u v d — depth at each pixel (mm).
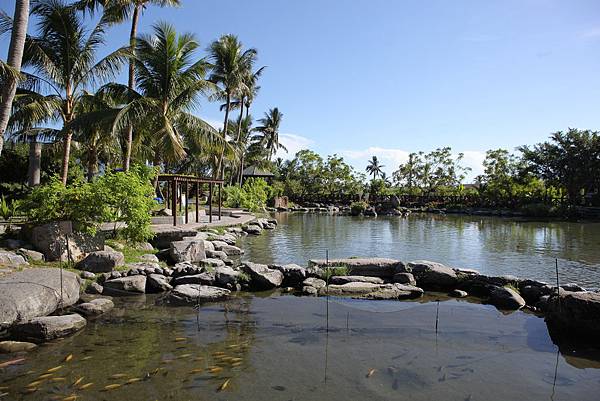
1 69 9320
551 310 7059
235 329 6688
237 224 21484
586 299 6398
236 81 30922
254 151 48656
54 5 14078
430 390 4711
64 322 6293
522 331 6773
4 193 20531
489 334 6621
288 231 22922
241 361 5422
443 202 47375
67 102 15289
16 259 8586
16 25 9852
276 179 56500
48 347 5793
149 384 4730
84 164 25422
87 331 6492
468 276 9688
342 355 5676
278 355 5641
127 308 7738
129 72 17047
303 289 9109
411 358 5617
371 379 4949
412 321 7215
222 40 30406
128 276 9047
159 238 12695
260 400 4398
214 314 7477
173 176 16500
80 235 10078
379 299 8688
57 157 21141
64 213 10258
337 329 6742
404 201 48812
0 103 9750
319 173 52906
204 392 4562
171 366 5227
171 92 17625
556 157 40062
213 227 18844
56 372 5012
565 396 4641
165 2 17750
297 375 5027
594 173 37594
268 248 16062
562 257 14797
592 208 37344
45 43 14391
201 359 5465
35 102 14109
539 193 42406
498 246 17609
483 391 4715
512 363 5512
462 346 6086
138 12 17297
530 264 13367
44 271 7988
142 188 11383
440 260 14062
